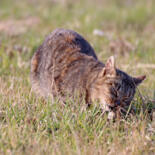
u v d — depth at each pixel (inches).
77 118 792.3
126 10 2288.4
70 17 2032.5
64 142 727.1
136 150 718.5
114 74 784.9
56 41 946.7
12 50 1342.3
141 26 1975.9
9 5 2472.9
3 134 727.7
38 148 687.1
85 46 965.8
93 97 808.3
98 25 1862.7
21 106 849.5
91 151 695.1
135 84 821.9
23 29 1731.1
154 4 2474.2
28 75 1117.1
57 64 889.5
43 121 800.9
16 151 682.8
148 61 1291.8
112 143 731.4
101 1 2620.6
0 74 1125.7
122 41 1504.7
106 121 803.4
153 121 822.5
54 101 868.0
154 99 976.3
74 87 836.0
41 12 2182.6
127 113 815.1
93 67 837.8
